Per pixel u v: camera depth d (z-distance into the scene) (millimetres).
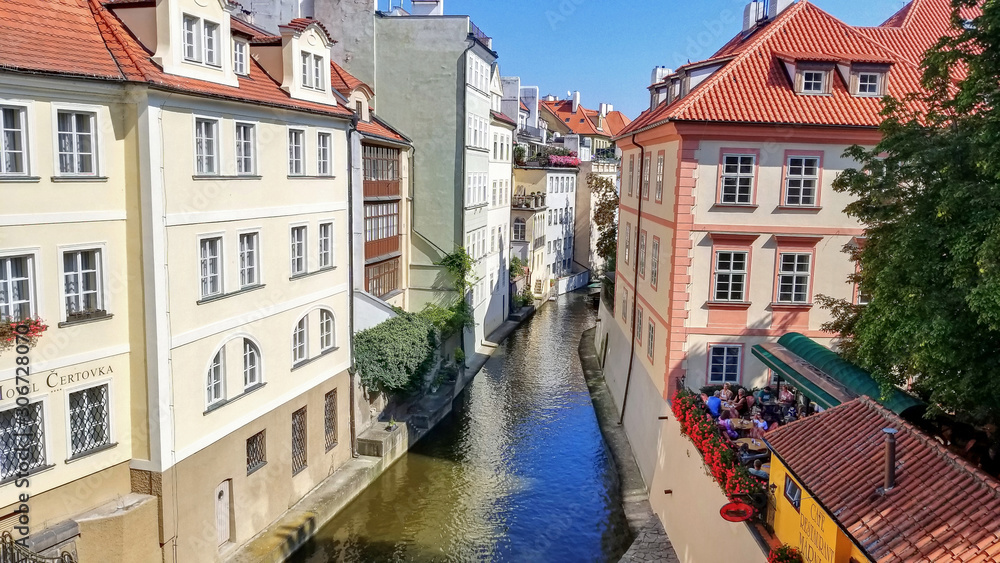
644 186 26031
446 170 32938
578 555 18672
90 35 13633
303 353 19969
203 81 15320
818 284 20219
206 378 15617
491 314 42750
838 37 22047
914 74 20891
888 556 9086
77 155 13094
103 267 13578
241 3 31078
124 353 14125
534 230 53469
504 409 30047
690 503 17391
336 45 32906
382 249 28391
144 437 14352
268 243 17812
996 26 11414
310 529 18703
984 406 12445
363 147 25703
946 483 9828
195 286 15109
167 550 14523
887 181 13484
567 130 85250
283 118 18172
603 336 36938
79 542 13273
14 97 11953
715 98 19844
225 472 16344
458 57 32281
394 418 26016
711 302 20250
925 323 11812
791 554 11781
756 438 16844
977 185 11422
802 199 19938
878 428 11711
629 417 26703
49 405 12914
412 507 20953
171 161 14211
